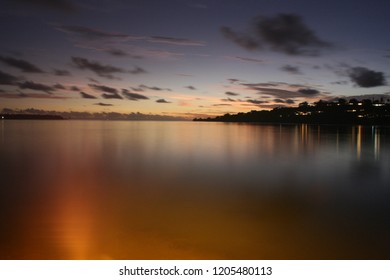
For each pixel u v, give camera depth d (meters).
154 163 27.55
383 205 13.53
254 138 64.75
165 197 14.89
